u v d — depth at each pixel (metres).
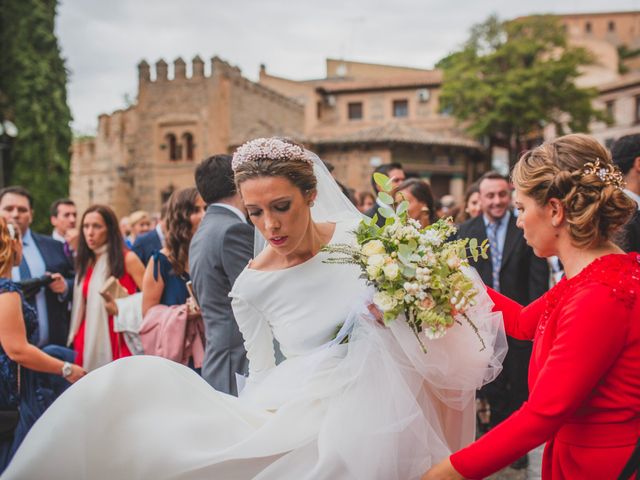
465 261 1.76
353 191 6.64
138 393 1.91
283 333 2.07
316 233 2.04
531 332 1.90
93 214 4.15
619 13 56.50
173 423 1.89
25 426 2.79
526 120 26.80
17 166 24.53
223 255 2.78
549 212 1.55
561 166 1.52
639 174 3.25
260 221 1.83
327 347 1.95
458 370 1.80
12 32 24.47
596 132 35.09
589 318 1.40
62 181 25.42
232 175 3.03
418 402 1.83
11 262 2.90
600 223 1.53
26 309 2.92
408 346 1.76
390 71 38.22
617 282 1.42
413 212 4.19
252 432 1.94
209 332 2.84
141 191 26.69
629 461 1.43
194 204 3.61
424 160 27.73
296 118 31.64
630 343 1.43
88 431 1.83
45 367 2.85
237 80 26.08
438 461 1.74
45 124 24.66
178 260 3.59
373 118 32.66
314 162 2.19
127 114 27.19
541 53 28.70
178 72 25.84
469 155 29.78
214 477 1.82
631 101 33.03
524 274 4.34
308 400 1.83
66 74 26.00
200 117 25.45
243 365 2.79
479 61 27.73
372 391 1.75
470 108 27.64
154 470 1.81
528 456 4.15
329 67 38.75
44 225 24.34
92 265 4.25
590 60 28.14
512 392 4.25
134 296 3.84
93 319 4.05
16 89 24.38
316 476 1.69
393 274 1.67
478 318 1.85
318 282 2.00
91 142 27.86
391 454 1.70
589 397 1.50
